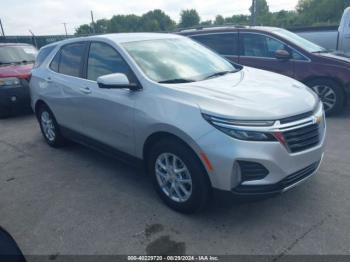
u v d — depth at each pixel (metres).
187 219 3.26
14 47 8.87
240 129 2.77
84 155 5.15
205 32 7.55
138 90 3.52
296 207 3.35
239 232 3.03
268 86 3.46
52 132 5.45
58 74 4.91
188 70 3.86
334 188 3.67
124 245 2.96
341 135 5.38
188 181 3.16
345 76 6.18
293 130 2.90
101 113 3.98
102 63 4.10
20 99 7.73
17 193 4.04
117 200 3.71
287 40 6.61
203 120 2.90
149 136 3.39
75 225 3.30
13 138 6.27
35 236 3.17
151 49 4.01
